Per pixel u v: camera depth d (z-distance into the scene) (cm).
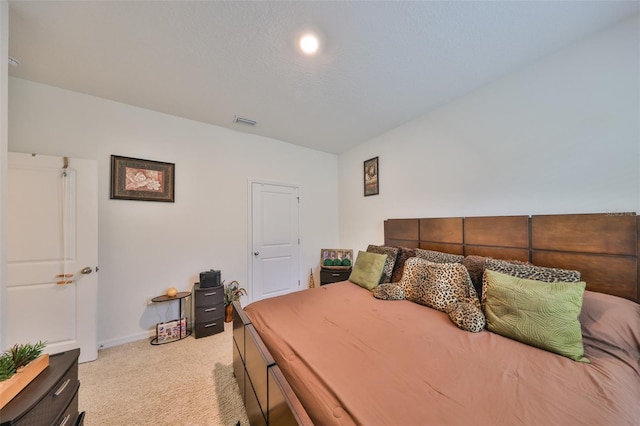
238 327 168
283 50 168
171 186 270
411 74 196
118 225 241
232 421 144
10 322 184
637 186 139
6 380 92
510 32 152
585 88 158
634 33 139
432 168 259
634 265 135
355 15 139
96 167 215
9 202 185
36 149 207
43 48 165
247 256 326
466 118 227
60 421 107
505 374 97
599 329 118
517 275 149
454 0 129
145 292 254
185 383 179
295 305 180
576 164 162
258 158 337
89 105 229
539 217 175
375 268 235
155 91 222
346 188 397
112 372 192
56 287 199
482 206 215
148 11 136
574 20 143
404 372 98
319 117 276
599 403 80
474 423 73
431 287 179
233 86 213
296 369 103
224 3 132
